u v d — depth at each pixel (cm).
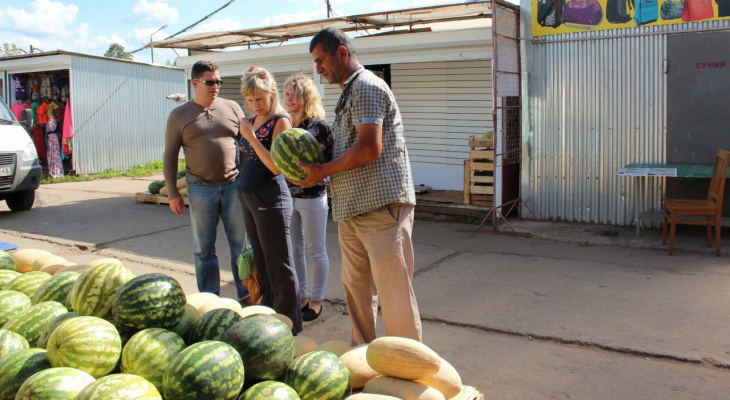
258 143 419
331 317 534
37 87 1698
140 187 1434
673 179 831
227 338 296
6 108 1127
